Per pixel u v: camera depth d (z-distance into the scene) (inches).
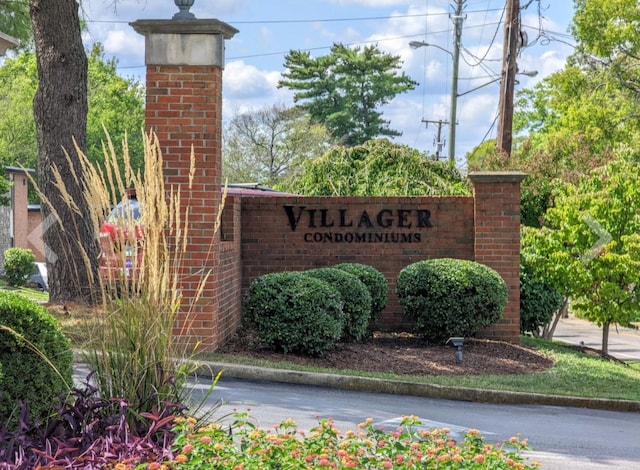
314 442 204.7
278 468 194.1
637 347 946.7
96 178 235.9
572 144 872.3
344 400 406.0
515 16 998.4
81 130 616.7
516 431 367.2
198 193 466.9
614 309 602.2
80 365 381.1
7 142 1678.2
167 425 226.2
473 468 196.2
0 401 237.1
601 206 598.5
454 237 599.2
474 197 584.4
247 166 2062.0
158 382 234.2
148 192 235.3
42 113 609.6
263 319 481.7
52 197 601.0
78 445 216.8
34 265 1096.8
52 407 243.8
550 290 641.0
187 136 466.9
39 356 245.8
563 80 1465.3
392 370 473.7
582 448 343.3
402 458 195.6
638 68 1425.9
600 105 1437.0
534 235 616.4
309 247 605.6
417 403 414.6
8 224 1355.8
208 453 194.2
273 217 605.0
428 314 541.6
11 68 1855.3
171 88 467.2
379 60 2405.3
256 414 358.3
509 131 1007.6
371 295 558.9
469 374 480.1
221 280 494.6
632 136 1375.5
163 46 466.6
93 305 249.6
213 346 470.6
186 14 469.4
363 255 603.5
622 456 332.8
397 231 601.6
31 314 247.3
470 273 539.8
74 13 617.0
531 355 542.3
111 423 221.9
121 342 235.1
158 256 239.5
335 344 522.3
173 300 241.0
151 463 188.4
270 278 490.3
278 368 440.8
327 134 2143.2
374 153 787.4
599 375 502.0
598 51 1409.9
